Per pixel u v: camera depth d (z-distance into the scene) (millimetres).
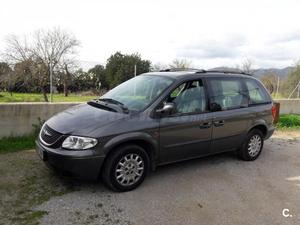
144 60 27047
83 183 4191
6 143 5695
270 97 6012
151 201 3807
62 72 23234
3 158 5035
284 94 19109
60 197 3766
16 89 24203
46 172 4500
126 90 4945
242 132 5355
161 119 4234
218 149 5090
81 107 4613
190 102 4613
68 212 3422
